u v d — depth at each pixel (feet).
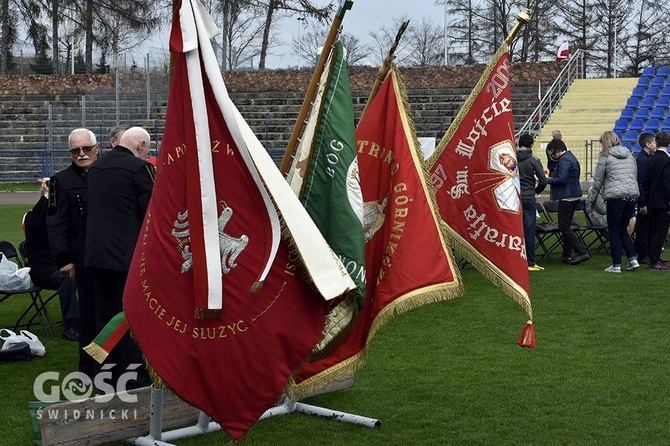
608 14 167.12
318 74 18.44
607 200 40.40
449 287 18.76
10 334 26.11
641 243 43.62
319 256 16.24
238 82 123.65
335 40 18.40
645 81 106.93
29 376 23.84
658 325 29.43
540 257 46.21
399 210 18.95
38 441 18.15
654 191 40.73
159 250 16.10
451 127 21.89
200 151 15.79
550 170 48.24
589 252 46.42
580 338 27.73
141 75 119.14
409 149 19.25
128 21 145.38
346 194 17.85
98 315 21.56
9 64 162.30
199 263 15.60
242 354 15.88
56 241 22.48
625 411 20.54
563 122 105.50
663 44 166.61
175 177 16.19
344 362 18.79
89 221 21.27
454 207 21.63
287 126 114.21
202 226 15.70
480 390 22.38
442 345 27.09
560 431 19.25
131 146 22.08
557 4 168.04
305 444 18.78
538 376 23.54
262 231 16.05
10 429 19.53
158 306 16.01
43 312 31.71
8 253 31.68
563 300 33.94
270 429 19.77
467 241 21.42
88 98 118.62
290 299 16.19
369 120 19.74
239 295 15.89
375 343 27.48
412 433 19.35
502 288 20.83
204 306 15.53
